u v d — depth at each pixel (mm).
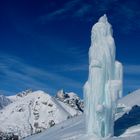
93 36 75562
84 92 77125
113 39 75188
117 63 74875
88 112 76500
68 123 136875
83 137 77000
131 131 78312
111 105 73625
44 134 131000
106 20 75812
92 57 75062
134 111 104875
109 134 74062
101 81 74062
